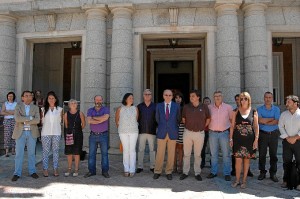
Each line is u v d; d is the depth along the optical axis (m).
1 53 10.04
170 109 6.64
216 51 9.40
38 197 5.30
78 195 5.42
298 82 13.19
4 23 10.12
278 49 13.39
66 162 8.28
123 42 9.28
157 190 5.73
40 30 10.25
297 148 5.82
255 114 6.05
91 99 9.29
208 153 9.01
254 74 8.99
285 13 9.55
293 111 5.94
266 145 6.48
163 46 13.75
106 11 9.55
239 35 9.52
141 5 9.32
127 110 6.85
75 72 14.48
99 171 7.24
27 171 7.20
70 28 10.00
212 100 9.34
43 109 6.91
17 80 10.32
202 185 6.09
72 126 6.79
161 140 6.58
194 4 9.28
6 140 8.83
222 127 6.65
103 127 6.79
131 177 6.68
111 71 9.37
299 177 5.79
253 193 5.56
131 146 6.80
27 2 9.86
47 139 6.79
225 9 9.09
